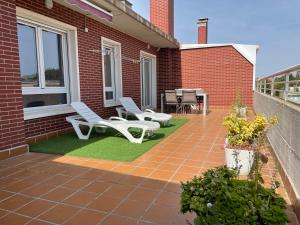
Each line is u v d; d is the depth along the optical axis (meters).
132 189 2.95
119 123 5.68
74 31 6.31
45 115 5.52
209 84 12.55
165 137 5.90
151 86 12.19
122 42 8.82
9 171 3.51
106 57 8.28
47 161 3.96
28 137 5.12
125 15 6.77
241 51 11.94
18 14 4.87
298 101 3.10
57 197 2.74
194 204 1.65
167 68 12.50
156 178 3.30
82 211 2.45
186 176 3.38
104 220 2.29
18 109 4.29
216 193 1.68
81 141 5.32
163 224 2.23
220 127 7.28
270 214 1.53
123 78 8.98
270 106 5.27
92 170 3.58
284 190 2.93
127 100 8.27
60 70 6.24
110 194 2.82
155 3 12.02
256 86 10.74
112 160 4.03
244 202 1.60
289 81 3.53
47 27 5.68
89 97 7.00
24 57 5.20
